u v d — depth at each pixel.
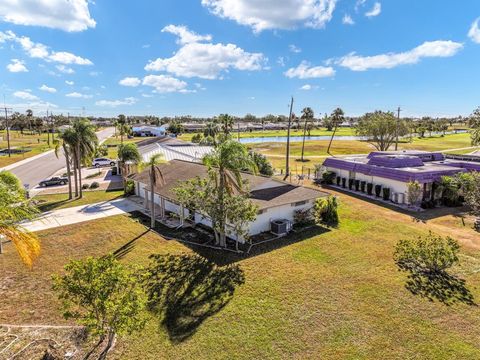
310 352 11.27
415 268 17.33
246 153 20.50
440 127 147.62
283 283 15.84
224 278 16.36
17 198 13.00
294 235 22.38
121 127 102.06
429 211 28.38
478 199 25.16
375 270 17.14
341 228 23.75
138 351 11.26
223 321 12.93
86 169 55.47
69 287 10.23
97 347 11.44
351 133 164.75
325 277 16.42
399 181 31.34
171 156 42.31
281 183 26.84
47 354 10.87
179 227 24.45
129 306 10.39
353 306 13.94
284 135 152.50
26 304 14.27
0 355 10.95
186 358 10.97
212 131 105.44
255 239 21.67
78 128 34.44
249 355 11.12
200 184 20.83
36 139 111.69
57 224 25.42
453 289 15.27
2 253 19.73
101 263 10.88
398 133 58.16
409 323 12.80
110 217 27.30
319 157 69.75
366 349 11.41
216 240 21.22
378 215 27.11
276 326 12.63
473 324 12.73
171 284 15.83
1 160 64.06
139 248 20.50
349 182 37.66
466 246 20.12
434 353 11.20
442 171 31.58
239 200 19.78
